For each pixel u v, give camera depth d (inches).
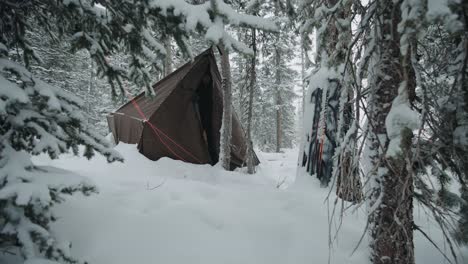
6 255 93.0
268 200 167.9
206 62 330.3
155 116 306.8
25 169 85.0
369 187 109.4
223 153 316.8
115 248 116.0
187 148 325.7
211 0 103.3
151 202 150.4
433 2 62.1
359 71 102.2
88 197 145.3
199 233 130.3
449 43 107.8
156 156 313.7
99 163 282.0
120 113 407.8
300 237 135.3
